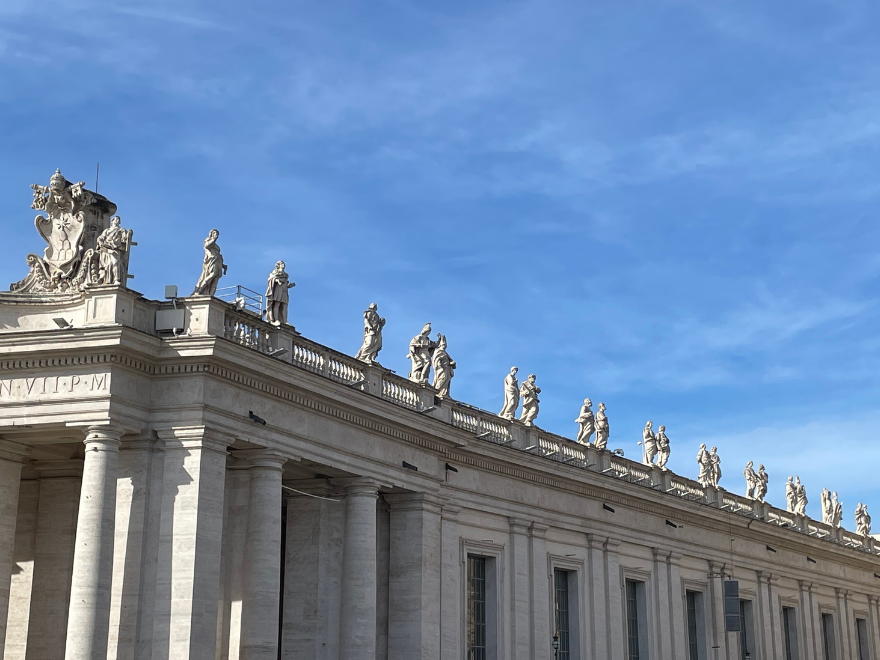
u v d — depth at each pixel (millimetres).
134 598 38531
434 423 50938
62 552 43281
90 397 38500
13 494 41125
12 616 43094
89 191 42531
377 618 50188
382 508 51375
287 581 47594
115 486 38344
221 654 42219
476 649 54406
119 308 39219
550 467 59406
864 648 94500
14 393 39312
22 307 41250
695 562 72562
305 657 46469
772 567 81250
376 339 49688
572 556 61188
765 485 84062
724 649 73125
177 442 39469
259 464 42188
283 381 42531
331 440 45469
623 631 63812
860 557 93500
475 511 54969
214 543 39344
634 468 68312
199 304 40344
